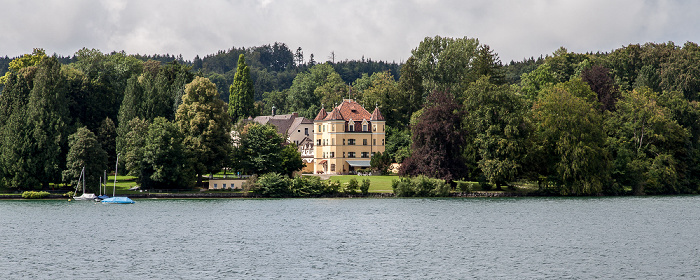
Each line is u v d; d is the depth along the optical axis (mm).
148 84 156750
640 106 139750
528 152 129250
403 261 64000
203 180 142250
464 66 187125
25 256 67062
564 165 128625
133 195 125125
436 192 130625
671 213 102000
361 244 73938
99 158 125812
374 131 169875
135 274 58719
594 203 118750
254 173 136875
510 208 110125
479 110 132375
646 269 60000
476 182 144250
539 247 71438
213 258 65812
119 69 181625
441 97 137000
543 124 133875
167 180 127812
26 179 122688
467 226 87875
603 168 131125
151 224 90500
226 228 86625
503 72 173500
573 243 73938
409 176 136125
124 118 148250
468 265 62062
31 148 122750
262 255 67375
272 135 139125
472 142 134500
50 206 113062
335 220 94375
